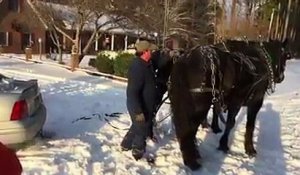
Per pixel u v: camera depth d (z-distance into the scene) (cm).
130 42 4391
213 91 627
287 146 827
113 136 771
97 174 586
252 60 713
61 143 699
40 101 699
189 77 620
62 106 1010
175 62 643
